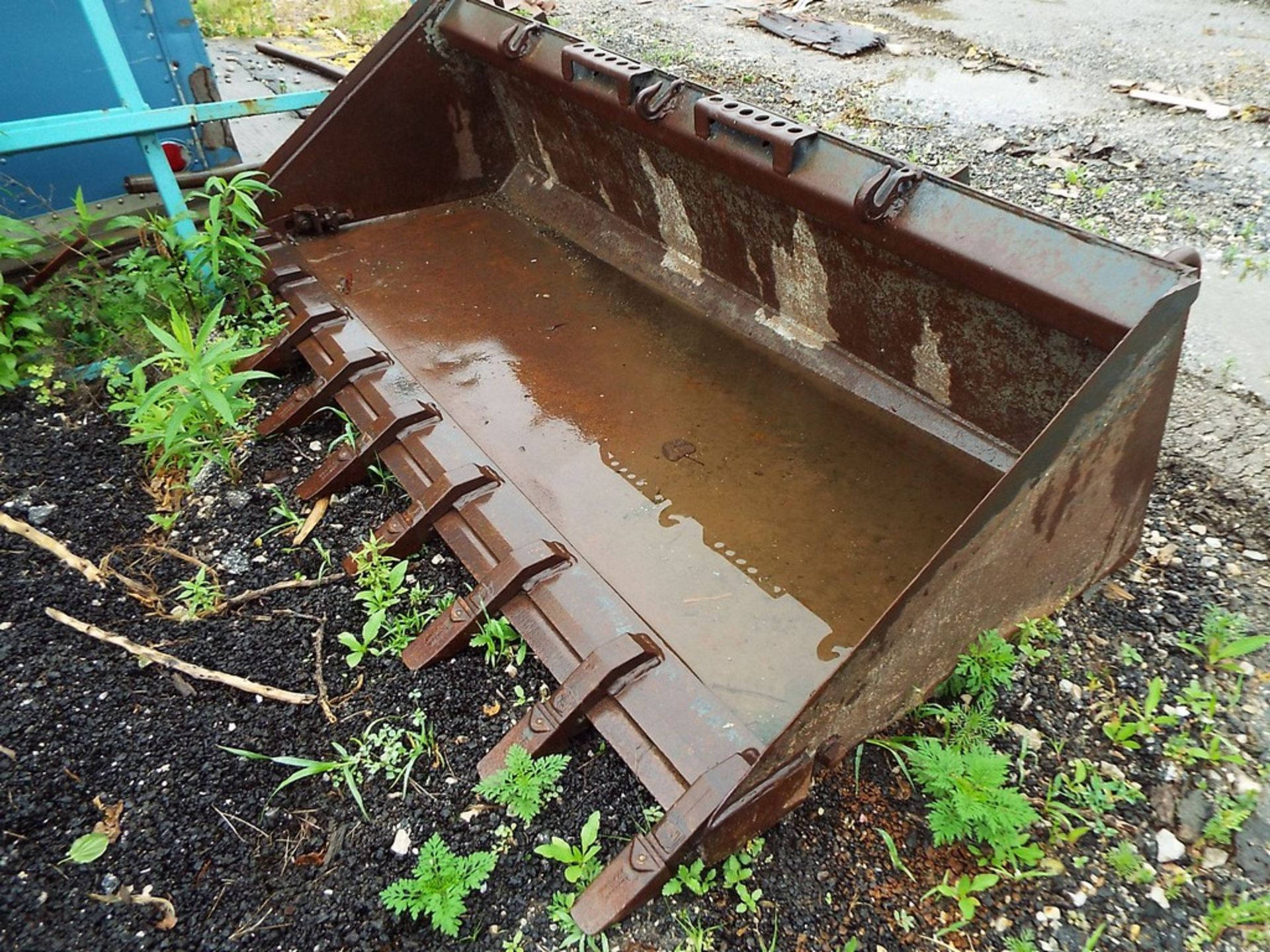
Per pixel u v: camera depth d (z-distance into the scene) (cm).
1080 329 196
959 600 186
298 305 341
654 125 290
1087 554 217
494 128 407
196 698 227
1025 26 687
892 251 236
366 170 390
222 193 336
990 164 473
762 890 186
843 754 188
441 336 330
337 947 181
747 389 299
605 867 184
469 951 181
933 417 272
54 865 192
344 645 241
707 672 214
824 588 234
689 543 248
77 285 341
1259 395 309
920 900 185
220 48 568
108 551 268
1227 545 262
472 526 249
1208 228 408
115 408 294
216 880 192
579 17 734
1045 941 179
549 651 217
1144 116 527
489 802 204
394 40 369
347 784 209
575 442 283
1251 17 689
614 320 337
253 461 297
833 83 591
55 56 341
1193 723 216
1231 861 192
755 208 285
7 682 227
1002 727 213
